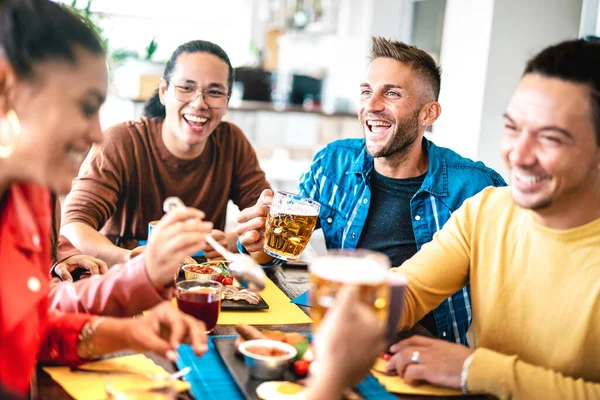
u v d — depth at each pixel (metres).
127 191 2.49
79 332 1.19
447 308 1.99
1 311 0.92
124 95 5.61
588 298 1.32
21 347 0.94
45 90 0.91
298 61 8.35
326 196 2.21
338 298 0.86
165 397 0.98
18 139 0.92
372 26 6.19
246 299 1.63
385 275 0.96
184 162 2.54
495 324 1.46
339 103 6.70
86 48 0.95
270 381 1.17
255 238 1.89
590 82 1.19
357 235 2.13
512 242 1.47
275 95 7.32
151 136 2.51
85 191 2.32
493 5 3.83
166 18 8.46
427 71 2.05
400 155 2.08
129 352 1.30
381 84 2.02
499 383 1.21
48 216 1.04
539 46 3.90
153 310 1.19
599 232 1.33
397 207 2.11
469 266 1.58
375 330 0.83
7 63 0.89
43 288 0.98
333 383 0.83
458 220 1.59
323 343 0.84
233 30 8.88
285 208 1.67
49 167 0.96
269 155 6.29
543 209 1.33
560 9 3.89
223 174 2.64
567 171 1.23
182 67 2.38
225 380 1.19
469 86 4.07
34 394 1.09
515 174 1.28
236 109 6.16
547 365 1.37
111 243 2.11
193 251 1.23
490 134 3.99
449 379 1.23
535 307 1.40
